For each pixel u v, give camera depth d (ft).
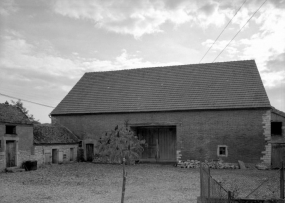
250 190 46.11
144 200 40.40
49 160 81.10
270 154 76.48
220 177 60.64
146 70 101.35
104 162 88.17
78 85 104.78
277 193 42.70
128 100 92.07
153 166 81.87
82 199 41.24
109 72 106.01
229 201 29.01
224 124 80.28
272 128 80.28
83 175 64.44
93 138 92.17
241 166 76.33
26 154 73.67
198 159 81.15
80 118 94.38
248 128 78.43
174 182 55.52
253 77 86.43
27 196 43.21
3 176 62.08
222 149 80.02
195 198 41.24
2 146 67.00
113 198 41.83
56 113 96.07
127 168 77.10
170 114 85.15
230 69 91.25
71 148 90.12
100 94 97.96
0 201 40.14
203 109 81.41
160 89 92.38
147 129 92.89
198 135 81.97
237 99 81.10
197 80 91.35
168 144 90.74
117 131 87.45
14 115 73.00
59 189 48.57
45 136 82.17
